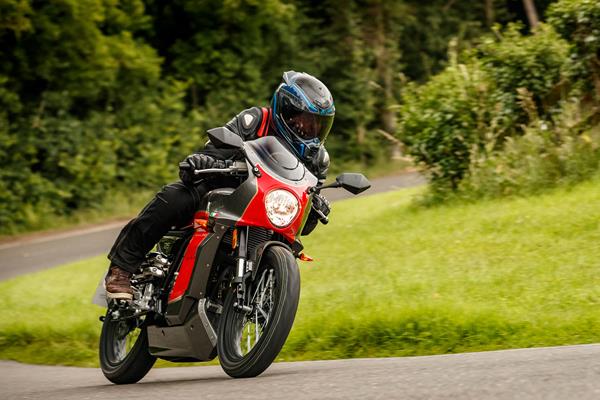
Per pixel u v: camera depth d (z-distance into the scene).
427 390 13.26
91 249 59.50
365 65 116.94
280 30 110.19
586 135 43.44
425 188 49.03
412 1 127.50
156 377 22.30
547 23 49.12
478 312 24.19
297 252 18.78
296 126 18.86
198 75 104.25
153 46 107.31
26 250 62.50
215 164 18.72
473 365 15.73
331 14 116.50
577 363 14.47
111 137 89.62
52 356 28.80
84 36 86.25
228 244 18.47
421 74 127.69
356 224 44.62
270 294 17.64
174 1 102.81
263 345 16.92
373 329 24.36
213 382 17.22
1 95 82.88
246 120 19.31
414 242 36.56
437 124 46.50
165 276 19.91
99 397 16.11
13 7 78.25
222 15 102.06
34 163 86.25
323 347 24.53
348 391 13.91
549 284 26.91
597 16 44.97
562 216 35.09
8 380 23.34
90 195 86.44
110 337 21.66
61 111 86.88
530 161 43.03
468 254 32.66
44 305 36.16
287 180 18.14
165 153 93.69
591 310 23.84
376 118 119.44
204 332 18.33
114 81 92.50
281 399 13.77
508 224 35.84
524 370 14.27
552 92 46.72
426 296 27.56
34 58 85.69
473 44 128.75
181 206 19.41
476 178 44.28
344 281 32.06
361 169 112.62
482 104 46.41
